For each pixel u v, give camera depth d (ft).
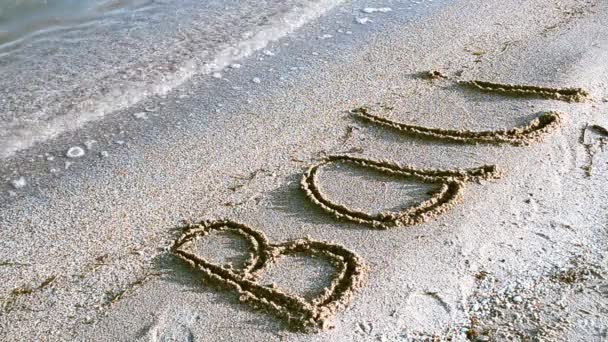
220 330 4.74
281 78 6.65
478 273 4.95
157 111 6.34
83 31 7.41
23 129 6.17
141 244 5.22
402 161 5.68
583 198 5.36
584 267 4.96
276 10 7.69
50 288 4.99
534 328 4.68
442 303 4.82
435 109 6.15
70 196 5.58
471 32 7.14
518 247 5.08
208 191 5.56
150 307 4.86
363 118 6.10
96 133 6.13
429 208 5.30
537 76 6.41
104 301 4.91
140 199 5.53
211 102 6.41
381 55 6.88
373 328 4.71
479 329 4.69
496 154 5.68
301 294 4.87
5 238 5.29
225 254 5.12
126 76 6.75
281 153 5.84
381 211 5.31
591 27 7.07
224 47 7.11
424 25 7.30
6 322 4.83
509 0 7.66
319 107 6.27
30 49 7.12
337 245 5.10
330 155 5.78
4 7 7.67
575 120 5.94
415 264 5.00
